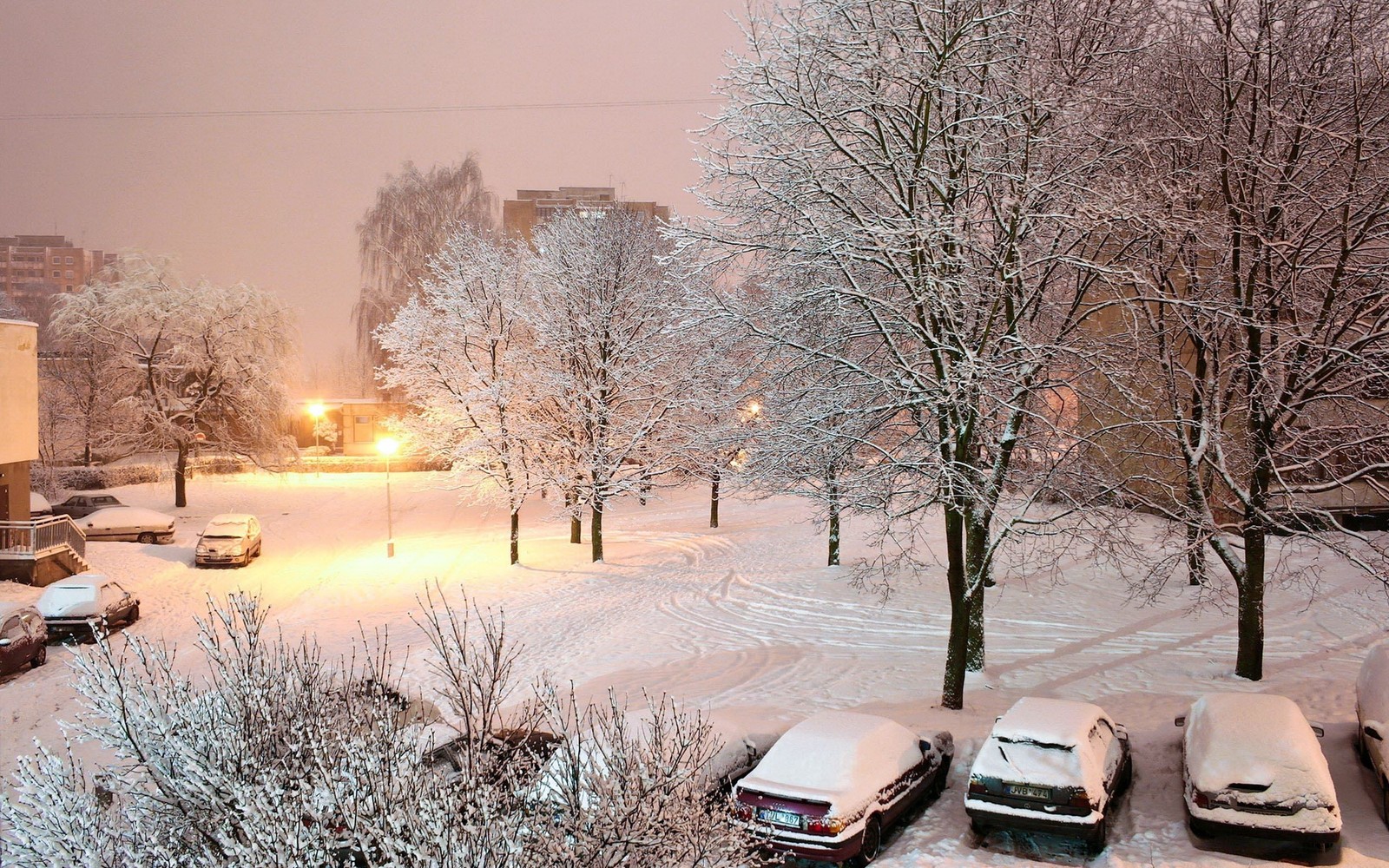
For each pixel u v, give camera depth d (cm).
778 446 1695
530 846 662
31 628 2212
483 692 805
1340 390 1634
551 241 3441
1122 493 1708
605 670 2003
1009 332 1612
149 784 761
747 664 1970
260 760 739
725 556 3328
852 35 1580
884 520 2089
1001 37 1527
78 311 5075
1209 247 1673
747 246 1647
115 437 4906
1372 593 2155
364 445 7494
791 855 936
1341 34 1567
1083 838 966
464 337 3425
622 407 3425
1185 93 1720
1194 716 1089
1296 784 936
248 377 4988
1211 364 1753
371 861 632
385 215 6831
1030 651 1933
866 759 1023
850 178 1648
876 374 1652
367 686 855
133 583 3291
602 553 3475
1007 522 1820
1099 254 1856
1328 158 1612
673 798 705
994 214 1576
